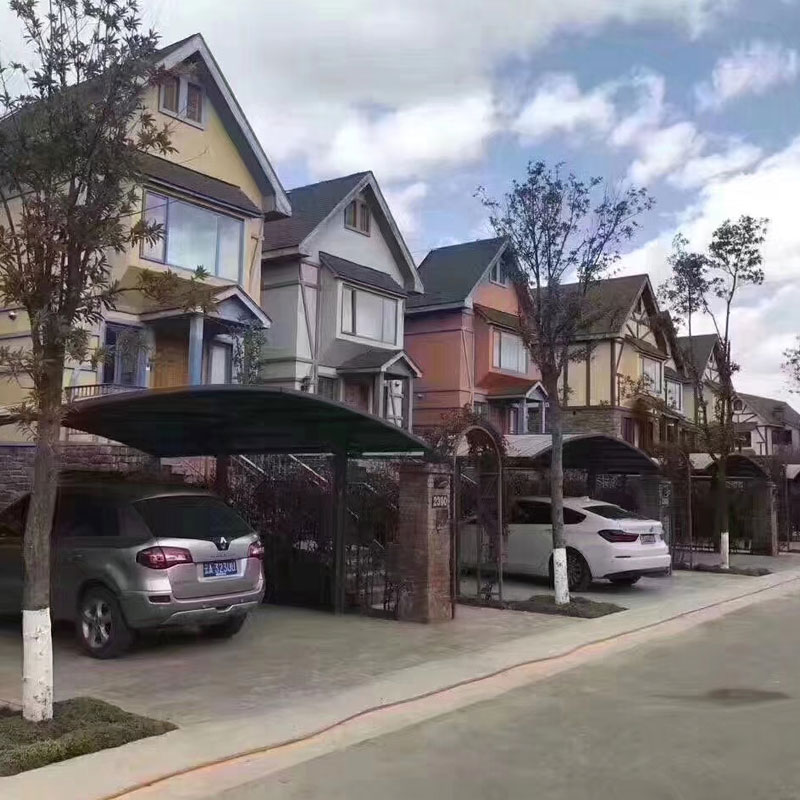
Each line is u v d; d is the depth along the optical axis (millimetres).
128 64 6734
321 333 26203
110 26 6707
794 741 6391
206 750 6082
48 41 6605
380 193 28766
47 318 6285
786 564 21281
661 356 40531
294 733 6539
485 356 32219
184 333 21500
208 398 9555
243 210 22125
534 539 15531
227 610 9234
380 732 6707
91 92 6691
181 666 8711
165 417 10992
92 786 5336
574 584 15250
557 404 13727
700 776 5617
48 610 6473
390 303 28500
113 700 7359
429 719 7086
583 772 5719
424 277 33781
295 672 8539
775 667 9250
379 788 5453
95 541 9086
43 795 5168
